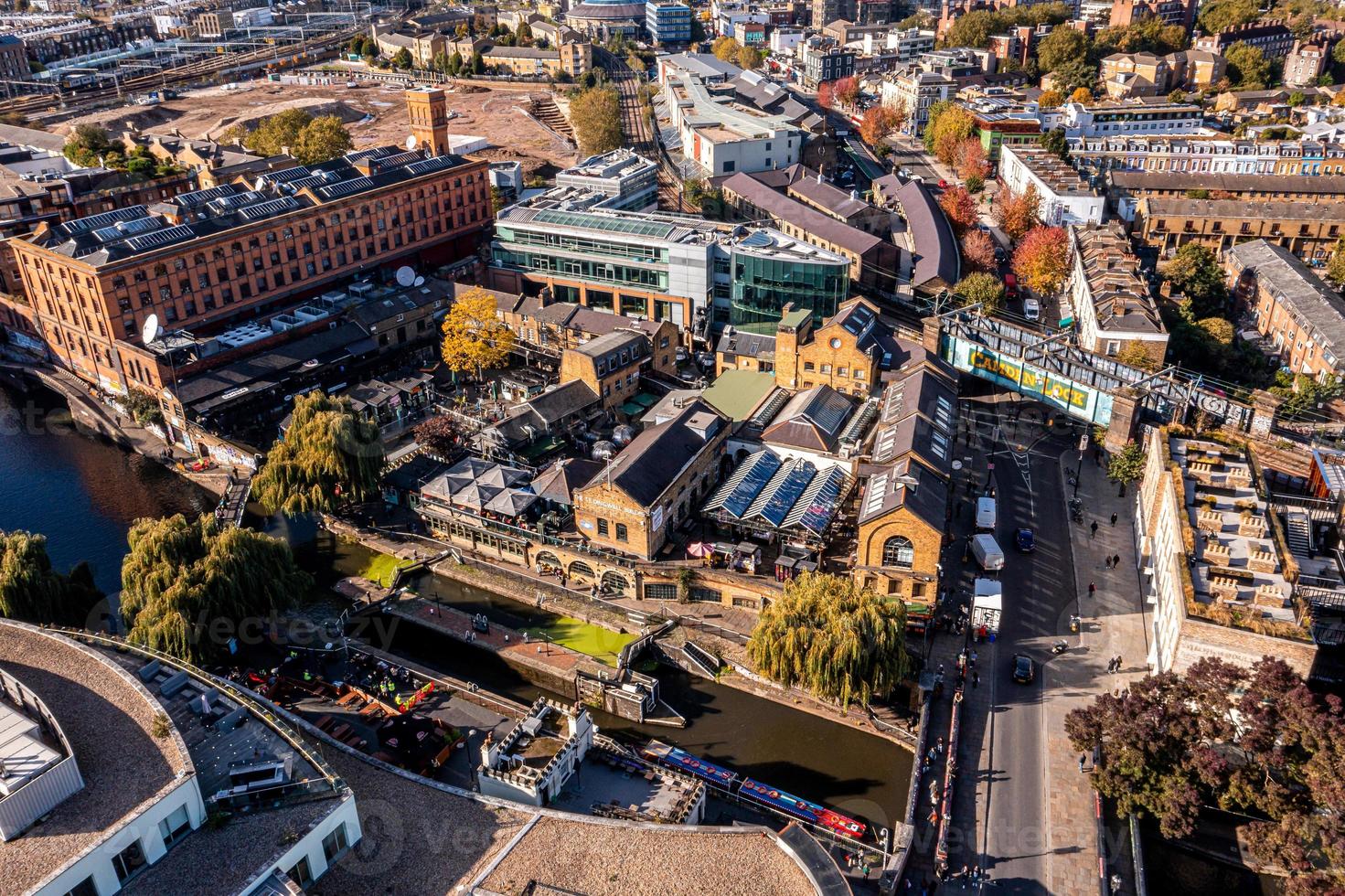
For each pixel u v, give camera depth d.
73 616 96.00
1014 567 106.25
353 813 65.00
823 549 103.69
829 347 129.88
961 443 132.00
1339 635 83.31
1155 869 73.69
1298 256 198.00
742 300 158.62
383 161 185.88
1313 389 137.12
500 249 175.12
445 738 86.06
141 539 95.12
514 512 107.94
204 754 68.06
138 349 138.88
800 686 88.69
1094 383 123.88
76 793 60.41
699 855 64.06
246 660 96.94
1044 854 73.62
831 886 60.66
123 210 164.50
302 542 118.06
